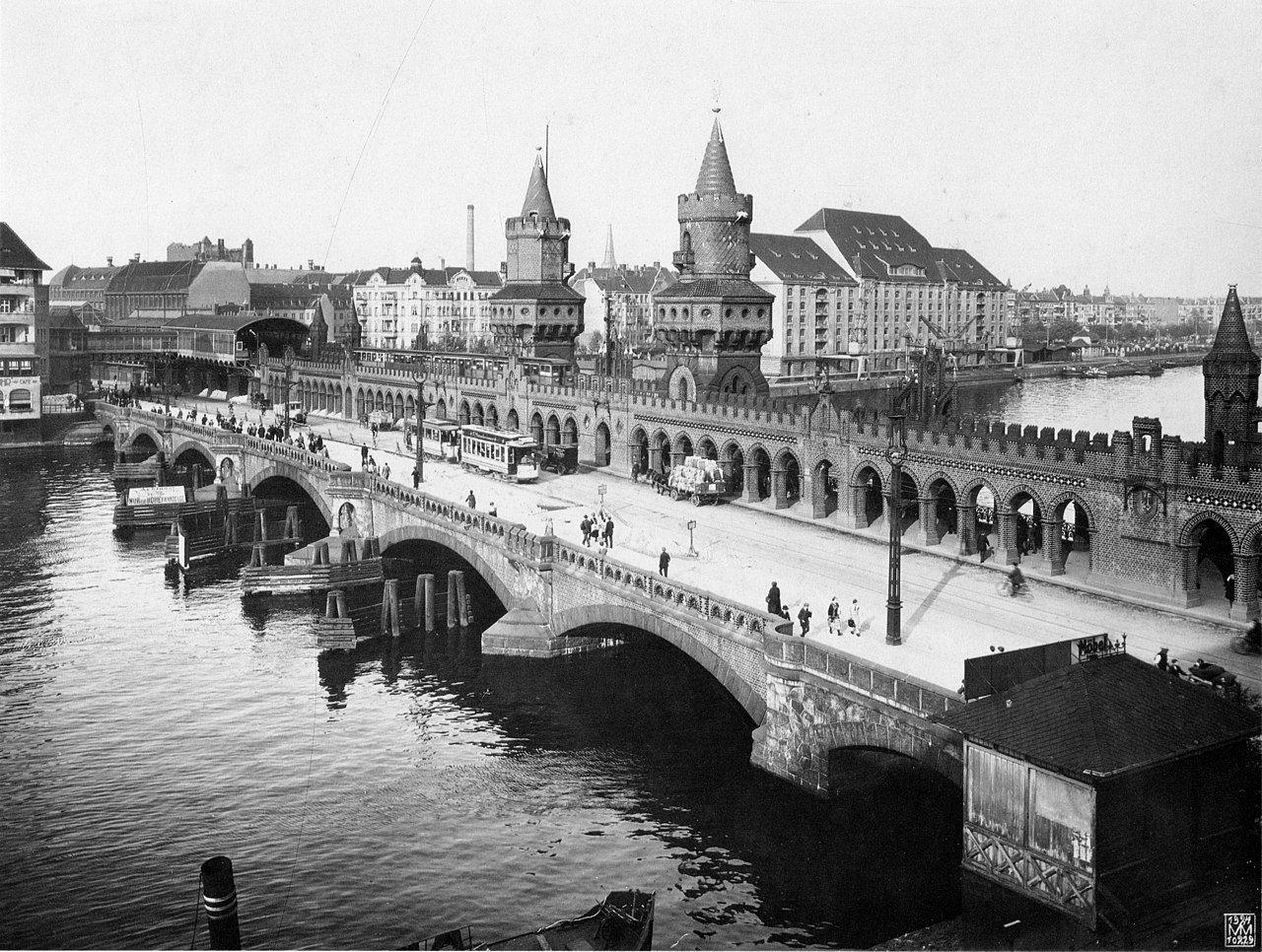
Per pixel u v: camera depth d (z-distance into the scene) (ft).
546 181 448.24
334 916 154.61
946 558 235.40
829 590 209.97
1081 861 119.65
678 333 347.56
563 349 451.53
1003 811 128.36
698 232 346.54
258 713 224.74
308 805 185.57
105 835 177.47
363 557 319.68
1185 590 193.16
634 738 207.62
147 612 292.61
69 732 215.10
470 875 163.84
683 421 323.78
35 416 577.84
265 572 305.53
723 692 226.38
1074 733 123.03
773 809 173.47
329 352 639.35
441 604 296.10
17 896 160.76
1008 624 187.01
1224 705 129.90
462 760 201.26
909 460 246.47
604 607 221.87
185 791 191.21
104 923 154.40
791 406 286.66
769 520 277.03
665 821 177.17
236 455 415.64
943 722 136.46
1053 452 213.66
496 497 309.42
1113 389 565.12
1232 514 183.52
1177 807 123.54
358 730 215.10
